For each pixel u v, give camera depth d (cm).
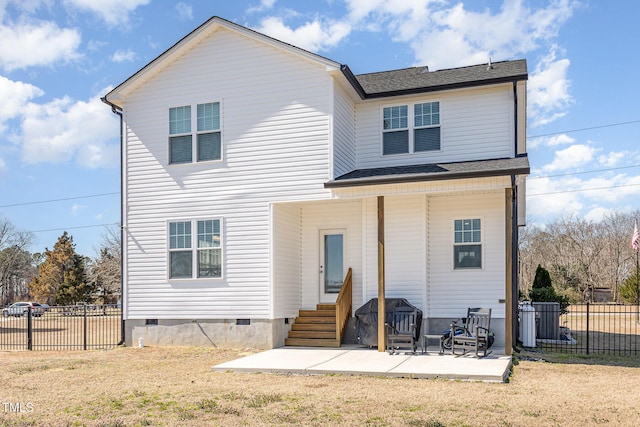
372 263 1487
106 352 1466
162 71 1591
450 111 1525
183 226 1546
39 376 1103
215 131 1532
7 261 6500
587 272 4884
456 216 1464
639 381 981
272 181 1467
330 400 820
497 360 1163
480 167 1301
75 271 5097
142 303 1567
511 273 1233
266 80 1491
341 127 1486
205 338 1499
